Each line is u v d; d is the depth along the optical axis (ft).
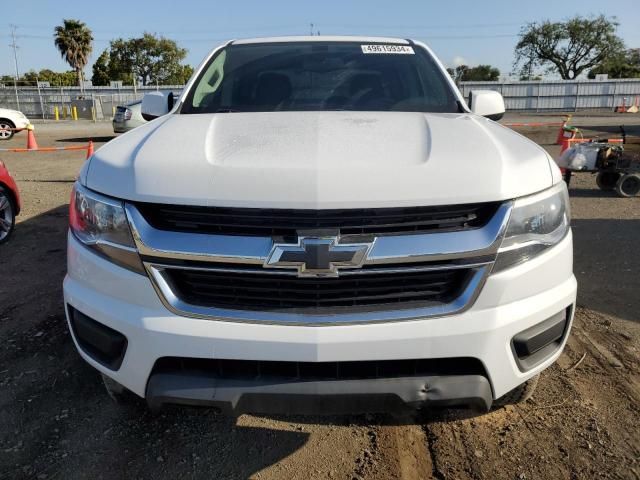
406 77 10.41
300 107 9.64
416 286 6.13
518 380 6.57
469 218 6.08
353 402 6.11
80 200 6.88
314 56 11.03
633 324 11.85
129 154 6.88
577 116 99.45
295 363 6.09
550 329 6.68
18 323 11.99
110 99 127.44
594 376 9.72
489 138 7.18
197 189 5.98
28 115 122.21
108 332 6.61
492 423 8.47
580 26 178.60
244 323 6.05
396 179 5.91
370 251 5.86
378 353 5.96
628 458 7.66
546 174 6.73
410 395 6.11
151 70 214.90
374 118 8.24
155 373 6.36
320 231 5.84
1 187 18.03
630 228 20.07
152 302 6.23
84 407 8.98
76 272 6.93
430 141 6.86
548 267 6.54
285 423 8.61
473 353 6.12
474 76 209.05
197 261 6.03
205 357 6.10
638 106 115.75
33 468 7.59
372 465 7.63
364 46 11.43
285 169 5.97
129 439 8.22
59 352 10.71
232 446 8.08
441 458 7.75
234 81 10.37
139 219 6.20
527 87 119.03
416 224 5.96
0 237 18.11
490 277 6.10
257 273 5.94
